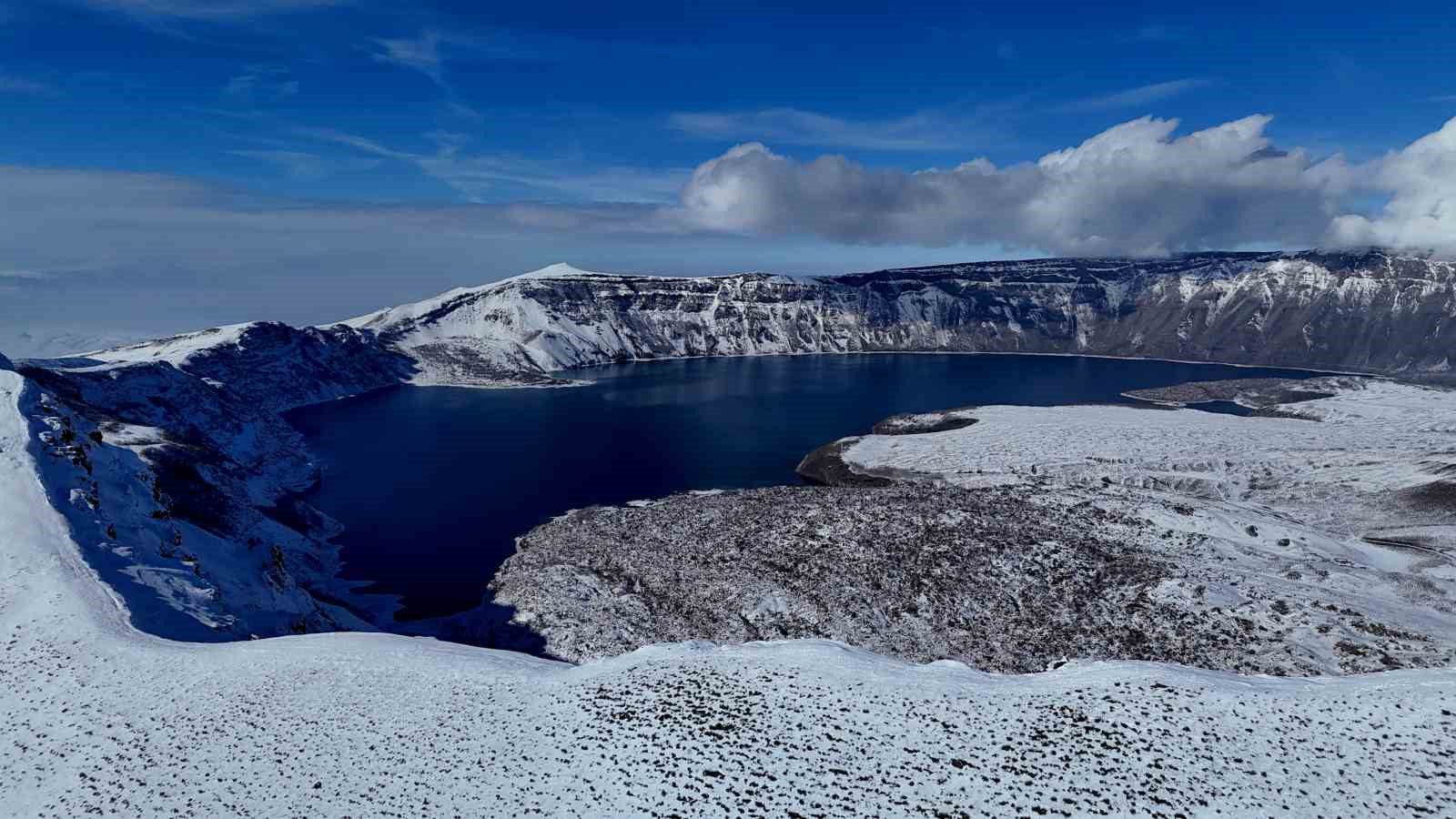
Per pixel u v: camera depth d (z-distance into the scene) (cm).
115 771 3184
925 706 3528
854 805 2878
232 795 3047
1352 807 2770
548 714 3628
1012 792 2920
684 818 2844
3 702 3619
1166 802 2830
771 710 3541
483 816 2905
